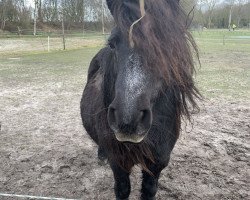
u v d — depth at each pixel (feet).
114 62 7.58
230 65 47.88
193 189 12.96
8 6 137.69
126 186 10.06
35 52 70.33
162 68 6.59
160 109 8.20
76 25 115.34
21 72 42.50
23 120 21.74
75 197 12.49
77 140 18.08
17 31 133.90
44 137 18.61
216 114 22.71
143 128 6.49
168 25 6.66
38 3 151.74
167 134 8.86
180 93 8.73
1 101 26.71
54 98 27.73
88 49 74.64
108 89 8.39
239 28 196.44
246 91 29.84
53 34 123.34
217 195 12.57
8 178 13.88
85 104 11.73
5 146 17.26
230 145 17.35
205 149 16.80
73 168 14.73
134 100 6.33
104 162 14.84
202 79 35.76
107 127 8.72
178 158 15.64
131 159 8.86
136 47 6.55
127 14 6.66
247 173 14.32
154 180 10.13
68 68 45.91
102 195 12.59
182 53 7.02
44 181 13.65
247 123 20.97
